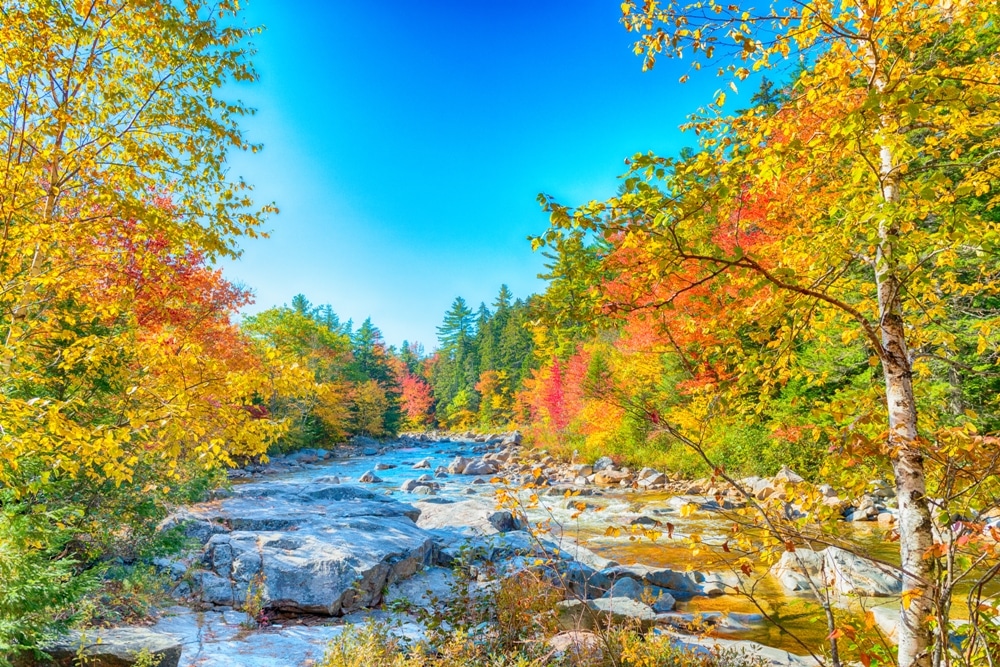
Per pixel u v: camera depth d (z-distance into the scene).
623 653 5.17
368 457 44.44
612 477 24.08
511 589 5.88
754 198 4.17
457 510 14.98
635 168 2.99
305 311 86.62
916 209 2.93
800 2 3.13
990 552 2.61
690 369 4.02
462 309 111.88
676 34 3.45
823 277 3.77
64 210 6.96
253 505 12.20
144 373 5.07
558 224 3.05
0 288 4.85
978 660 2.90
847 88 3.46
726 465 18.88
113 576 7.05
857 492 3.58
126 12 6.81
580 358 25.11
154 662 4.96
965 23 3.24
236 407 5.01
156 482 7.74
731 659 5.60
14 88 5.83
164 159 7.38
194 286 11.03
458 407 79.12
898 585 7.78
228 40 7.34
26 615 4.46
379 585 8.85
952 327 6.68
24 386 5.50
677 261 3.07
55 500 6.56
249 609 7.68
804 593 8.78
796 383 9.24
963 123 2.98
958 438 3.10
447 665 5.07
